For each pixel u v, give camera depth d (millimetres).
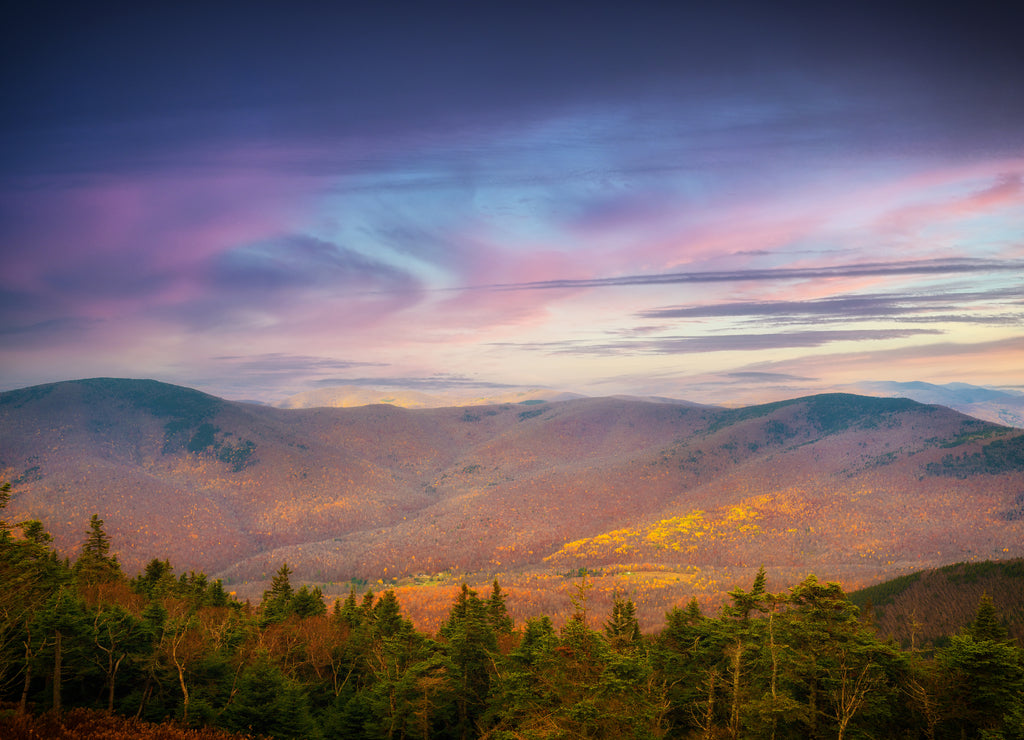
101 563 85500
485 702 49062
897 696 40469
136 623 47344
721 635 44375
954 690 38719
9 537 54188
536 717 35875
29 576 51500
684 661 49938
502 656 47719
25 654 41844
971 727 38531
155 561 90625
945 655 39188
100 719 38250
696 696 45656
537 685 38750
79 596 57344
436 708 47594
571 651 36625
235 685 45875
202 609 72125
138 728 38094
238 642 53125
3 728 32938
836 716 38156
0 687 41000
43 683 46000
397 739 48562
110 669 43688
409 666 49500
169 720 42844
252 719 42875
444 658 47938
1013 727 34188
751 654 43594
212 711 43844
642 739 33594
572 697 35875
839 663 39219
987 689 36969
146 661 45125
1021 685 36812
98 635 44344
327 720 48719
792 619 41656
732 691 41094
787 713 36844
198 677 48094
